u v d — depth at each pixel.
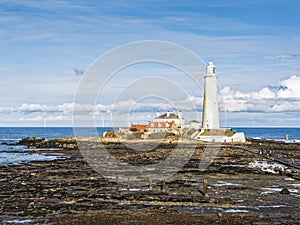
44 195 38.12
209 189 41.59
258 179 48.88
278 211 32.38
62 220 29.47
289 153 88.12
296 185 44.69
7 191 40.06
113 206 33.75
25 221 29.25
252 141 123.25
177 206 33.94
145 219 29.73
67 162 67.44
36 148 107.19
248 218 30.14
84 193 39.19
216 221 29.27
